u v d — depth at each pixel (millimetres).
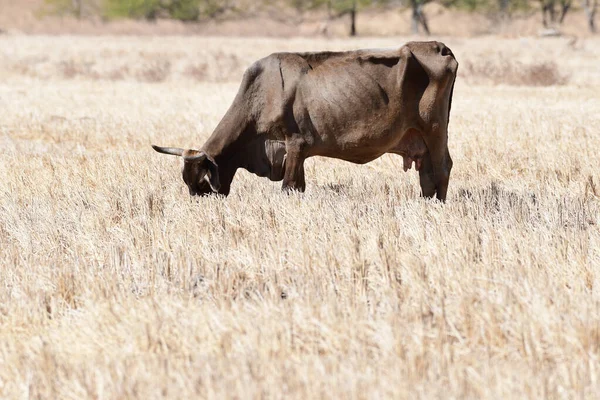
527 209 32844
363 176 42062
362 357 19734
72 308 24734
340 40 190125
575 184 40625
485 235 28500
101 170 43312
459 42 168500
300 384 17953
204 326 21859
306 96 34094
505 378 18234
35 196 38000
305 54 34719
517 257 26797
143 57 128875
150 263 27219
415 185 38906
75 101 79250
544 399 17281
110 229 31344
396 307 22625
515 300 22531
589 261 26297
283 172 35438
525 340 20547
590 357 19578
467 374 18688
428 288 24422
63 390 18609
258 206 33062
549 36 176500
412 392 17641
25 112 69500
